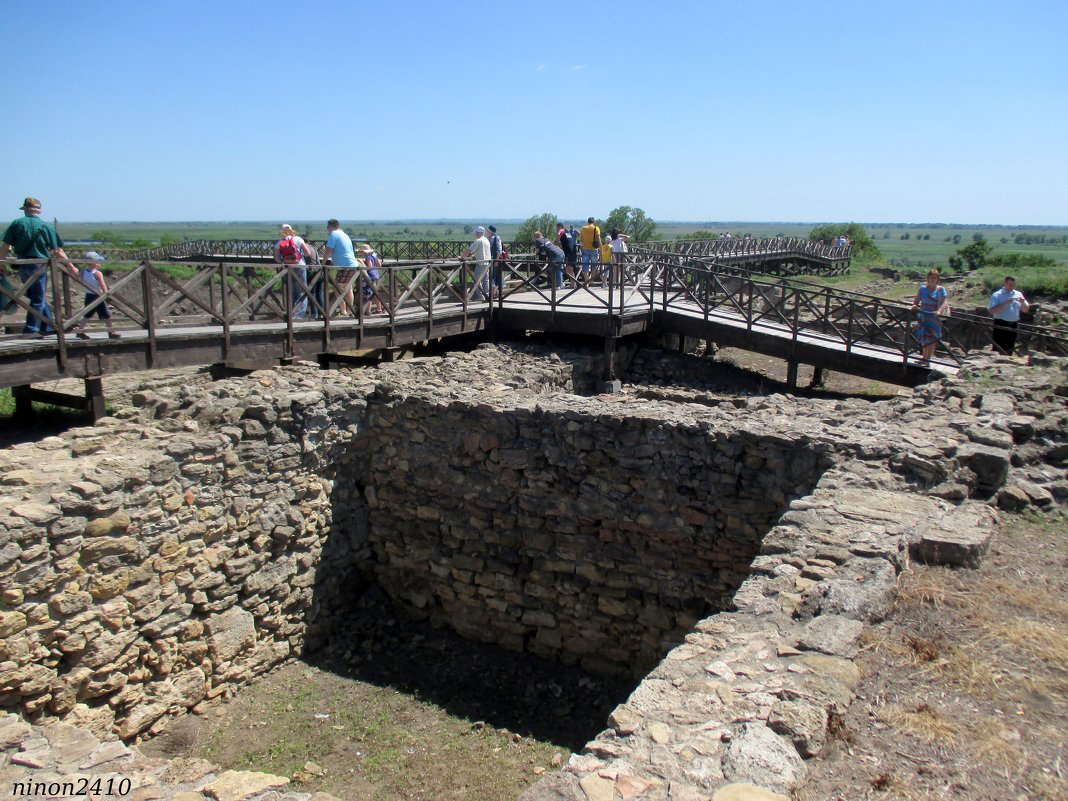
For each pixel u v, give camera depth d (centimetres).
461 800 544
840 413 746
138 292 1552
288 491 732
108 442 629
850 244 4712
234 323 916
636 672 737
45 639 522
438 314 1120
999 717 323
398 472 816
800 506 518
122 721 584
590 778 279
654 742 297
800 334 1200
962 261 3403
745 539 671
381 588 856
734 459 664
